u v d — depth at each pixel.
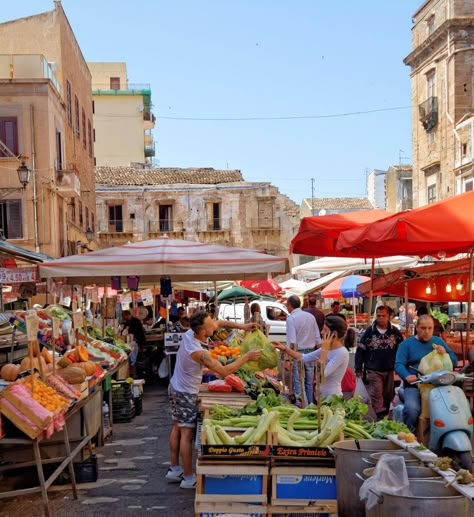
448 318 18.66
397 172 45.94
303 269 17.39
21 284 13.00
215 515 5.06
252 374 8.51
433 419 6.83
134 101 65.50
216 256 9.86
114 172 58.12
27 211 28.98
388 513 4.25
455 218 7.45
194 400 7.39
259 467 5.11
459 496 4.23
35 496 7.12
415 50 35.78
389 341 10.06
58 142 31.77
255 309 16.28
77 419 7.75
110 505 6.78
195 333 7.38
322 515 5.09
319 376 5.58
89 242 37.31
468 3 32.28
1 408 6.04
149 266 9.70
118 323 19.50
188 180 56.84
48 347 9.66
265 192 55.84
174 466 7.60
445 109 33.38
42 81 29.14
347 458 4.93
